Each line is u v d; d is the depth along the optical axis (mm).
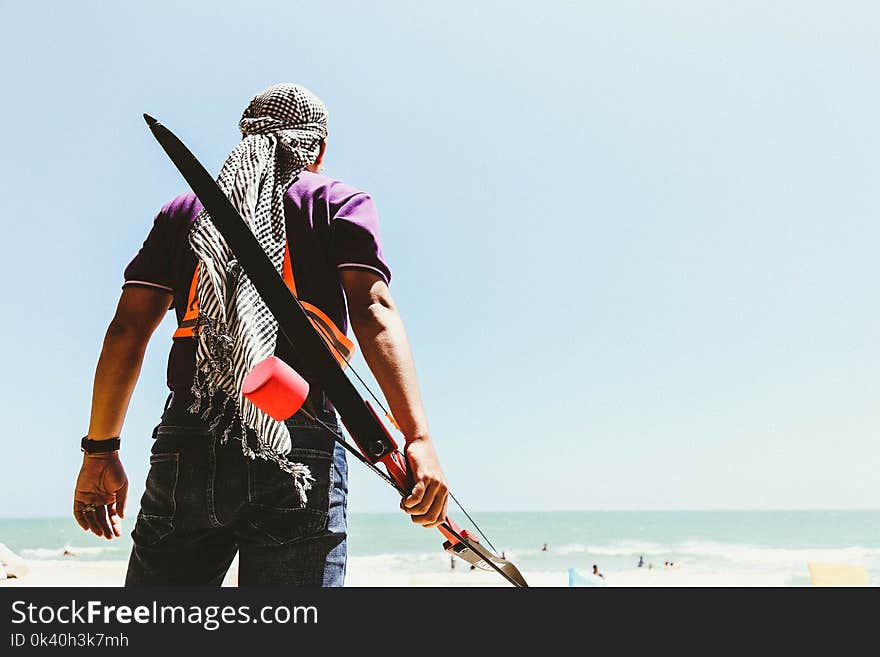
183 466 1170
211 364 1118
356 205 1280
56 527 52062
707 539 50938
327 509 1150
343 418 1018
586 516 65438
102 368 1317
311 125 1374
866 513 65625
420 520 1082
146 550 1201
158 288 1324
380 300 1196
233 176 1230
